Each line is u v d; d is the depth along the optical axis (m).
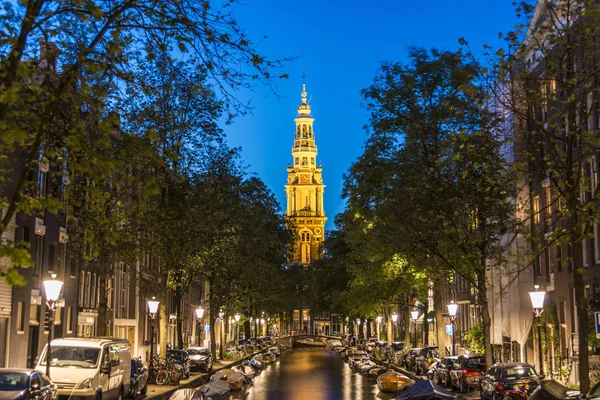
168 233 39.50
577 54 22.12
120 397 30.06
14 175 32.03
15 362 34.94
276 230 77.19
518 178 24.14
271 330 161.00
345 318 110.69
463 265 33.22
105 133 14.31
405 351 59.69
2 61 13.17
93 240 32.84
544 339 41.06
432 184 31.55
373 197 35.34
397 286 51.28
